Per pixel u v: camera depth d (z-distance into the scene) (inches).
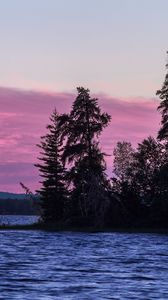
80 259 1391.5
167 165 3164.4
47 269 1154.0
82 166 3277.6
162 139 3248.0
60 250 1696.6
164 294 845.2
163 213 3159.5
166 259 1409.9
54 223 3329.2
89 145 3336.6
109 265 1247.5
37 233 2797.7
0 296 812.0
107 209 3166.8
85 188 3223.4
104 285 932.0
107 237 2455.7
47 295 826.8
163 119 3238.2
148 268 1193.4
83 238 2357.3
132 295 832.3
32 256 1470.2
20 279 993.5
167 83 3223.4
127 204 3216.0
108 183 3238.2
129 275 1067.3
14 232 2906.0
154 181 3223.4
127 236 2544.3
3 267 1181.7
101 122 3361.2
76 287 907.4
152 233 2849.4
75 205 3272.6
